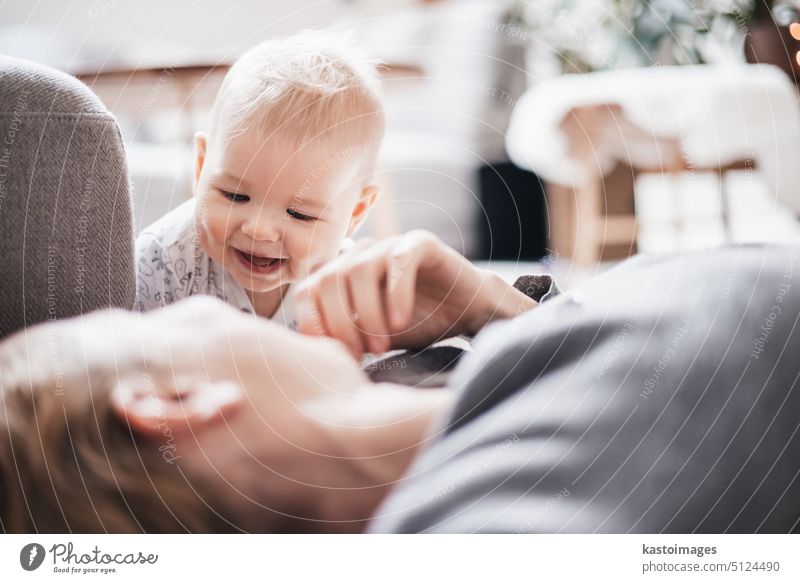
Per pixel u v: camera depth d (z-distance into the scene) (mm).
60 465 294
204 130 699
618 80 1175
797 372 287
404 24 1437
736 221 1106
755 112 1119
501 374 303
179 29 1247
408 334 524
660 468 274
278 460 301
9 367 307
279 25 1287
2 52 1312
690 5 1200
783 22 1159
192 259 640
